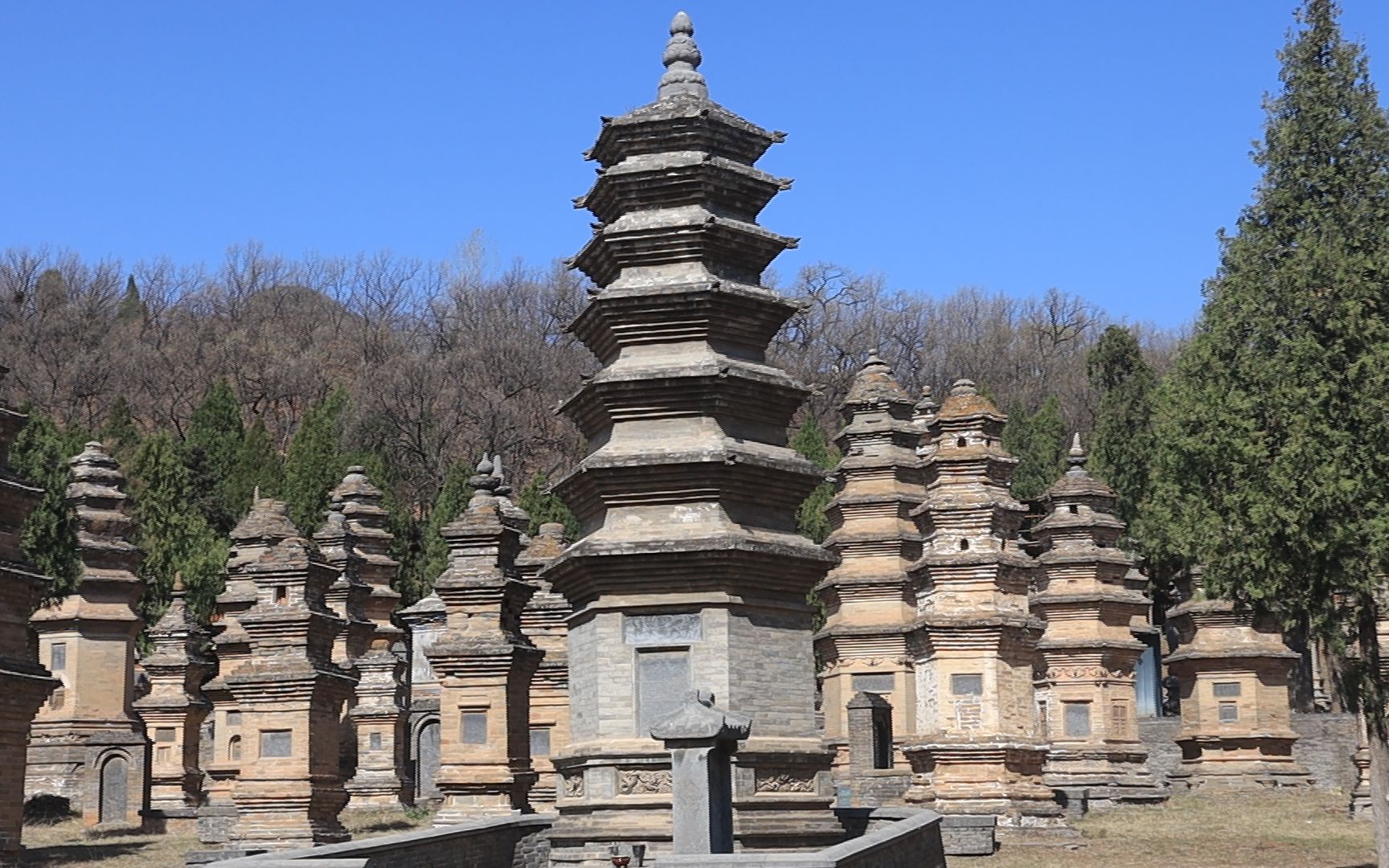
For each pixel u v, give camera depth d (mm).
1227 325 35438
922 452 60219
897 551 57938
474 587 45688
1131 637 61500
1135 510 85750
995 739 46188
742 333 31812
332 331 140375
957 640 47062
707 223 31453
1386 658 41625
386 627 72938
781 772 30406
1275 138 36188
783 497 31516
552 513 89000
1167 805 56938
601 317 31703
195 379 127562
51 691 42906
